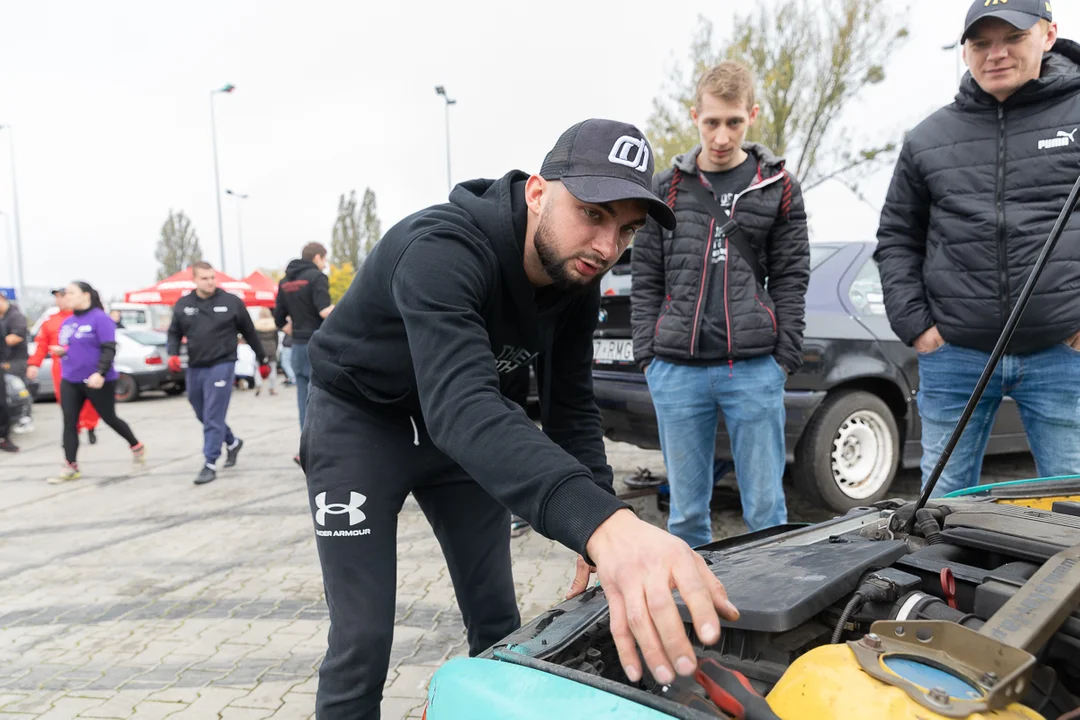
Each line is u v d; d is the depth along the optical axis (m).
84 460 7.56
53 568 4.20
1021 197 2.48
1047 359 2.52
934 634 1.02
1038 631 1.02
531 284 1.68
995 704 0.91
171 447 8.13
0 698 2.72
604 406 4.43
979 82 2.51
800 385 4.00
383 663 1.84
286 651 3.04
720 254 2.93
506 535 2.15
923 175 2.73
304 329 7.09
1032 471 5.31
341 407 1.88
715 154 2.93
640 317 3.18
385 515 1.87
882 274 2.95
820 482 4.08
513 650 1.30
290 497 5.61
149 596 3.71
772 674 1.19
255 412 11.07
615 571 1.02
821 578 1.27
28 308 34.03
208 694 2.70
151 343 13.37
